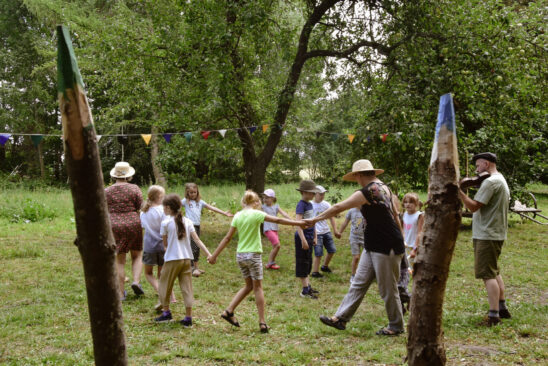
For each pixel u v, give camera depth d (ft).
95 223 5.54
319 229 23.90
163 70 33.53
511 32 28.53
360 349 13.50
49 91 87.30
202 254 29.35
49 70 80.33
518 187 38.14
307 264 20.07
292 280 22.93
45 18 72.95
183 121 32.81
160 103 35.58
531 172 38.68
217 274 23.79
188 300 15.87
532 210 41.47
